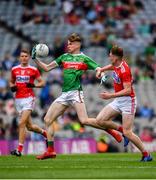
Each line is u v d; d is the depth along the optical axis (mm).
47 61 65875
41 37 71438
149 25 75562
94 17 74938
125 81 28844
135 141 29703
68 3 76125
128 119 29359
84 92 61812
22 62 35719
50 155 31453
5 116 54719
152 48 71562
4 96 57406
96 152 48500
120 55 28859
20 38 71188
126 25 74688
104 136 49500
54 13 75375
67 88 30797
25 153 46094
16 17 74125
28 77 35625
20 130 35312
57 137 52844
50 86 61094
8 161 30906
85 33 72375
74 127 53875
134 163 29062
